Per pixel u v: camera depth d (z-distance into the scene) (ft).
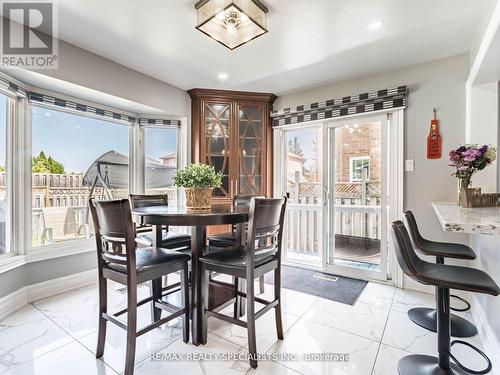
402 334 6.15
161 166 11.50
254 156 11.68
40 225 8.43
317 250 11.66
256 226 5.08
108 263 5.18
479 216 4.26
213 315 5.60
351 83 9.93
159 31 6.98
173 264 5.36
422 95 8.52
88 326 6.44
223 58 8.41
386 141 9.34
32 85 7.86
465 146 6.40
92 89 8.16
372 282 9.45
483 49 5.58
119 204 4.55
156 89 10.13
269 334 6.15
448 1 5.68
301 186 11.88
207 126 11.31
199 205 6.63
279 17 6.25
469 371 4.40
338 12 6.08
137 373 4.85
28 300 7.70
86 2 5.86
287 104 11.53
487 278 4.17
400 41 7.32
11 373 4.83
